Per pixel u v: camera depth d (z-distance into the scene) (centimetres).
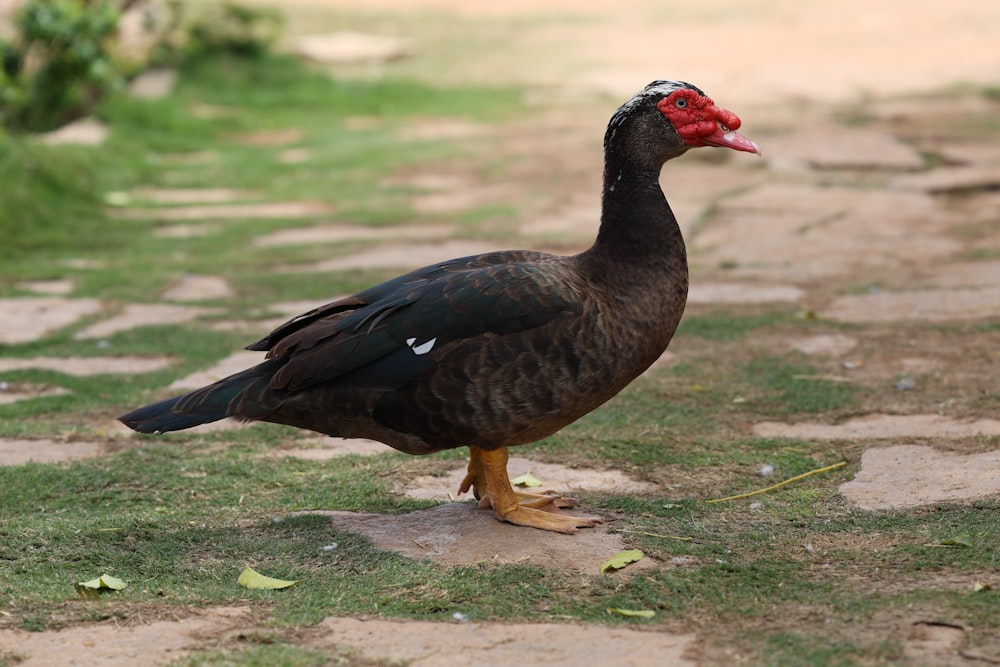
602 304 628
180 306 1189
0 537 636
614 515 666
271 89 2664
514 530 640
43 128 2125
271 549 620
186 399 625
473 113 2522
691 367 948
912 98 2397
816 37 3394
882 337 1012
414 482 729
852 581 557
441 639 512
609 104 2562
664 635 511
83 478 732
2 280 1305
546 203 1659
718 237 1441
